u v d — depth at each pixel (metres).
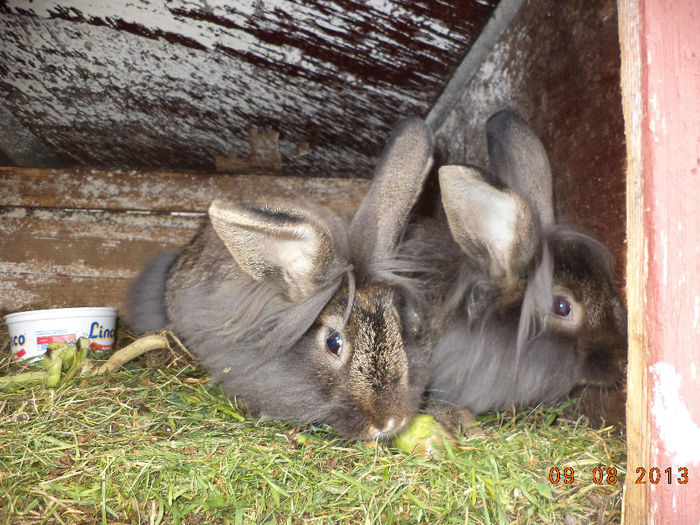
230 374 0.48
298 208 0.46
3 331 0.71
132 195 0.80
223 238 0.42
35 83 0.72
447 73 0.65
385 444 0.45
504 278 0.50
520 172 0.54
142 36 0.63
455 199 0.46
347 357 0.43
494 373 0.51
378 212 0.50
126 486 0.37
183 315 0.56
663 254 0.32
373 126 0.74
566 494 0.39
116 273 0.79
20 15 0.62
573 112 0.52
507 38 0.60
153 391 0.51
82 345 0.55
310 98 0.70
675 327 0.32
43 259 0.78
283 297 0.46
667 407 0.32
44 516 0.35
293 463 0.41
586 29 0.49
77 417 0.46
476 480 0.39
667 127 0.32
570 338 0.49
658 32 0.32
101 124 0.79
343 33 0.60
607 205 0.48
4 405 0.47
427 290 0.52
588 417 0.52
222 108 0.74
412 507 0.37
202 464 0.40
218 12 0.59
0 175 0.78
